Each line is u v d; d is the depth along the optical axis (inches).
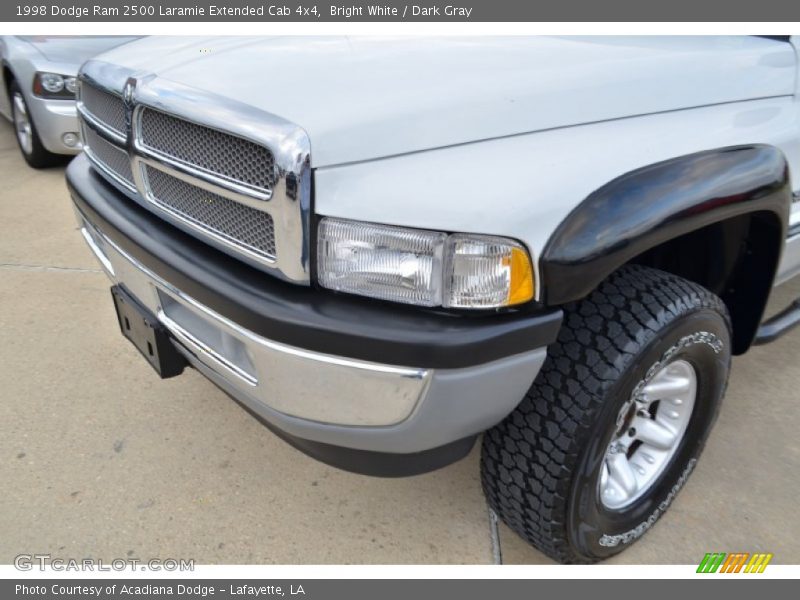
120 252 78.6
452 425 61.2
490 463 72.3
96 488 87.6
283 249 59.7
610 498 77.7
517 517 73.4
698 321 71.0
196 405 104.0
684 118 76.9
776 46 91.9
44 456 92.5
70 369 111.5
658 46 82.7
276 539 81.7
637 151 68.0
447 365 56.4
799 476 94.8
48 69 186.9
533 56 74.3
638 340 65.8
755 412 108.0
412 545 81.8
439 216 56.4
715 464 96.6
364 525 84.4
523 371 61.2
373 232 57.6
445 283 57.4
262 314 59.2
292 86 65.1
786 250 98.7
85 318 127.3
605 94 71.4
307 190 57.5
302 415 63.4
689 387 80.2
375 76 67.1
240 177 62.4
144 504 85.6
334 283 59.8
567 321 67.7
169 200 73.5
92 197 85.3
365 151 59.2
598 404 65.4
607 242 59.7
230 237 66.0
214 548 80.0
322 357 58.6
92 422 99.4
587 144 66.9
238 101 63.1
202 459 93.4
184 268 67.1
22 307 130.3
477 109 63.9
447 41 79.7
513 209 57.5
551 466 67.3
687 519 87.1
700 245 86.9
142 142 74.5
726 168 70.4
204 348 70.9
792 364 121.6
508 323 58.2
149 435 97.3
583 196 61.2
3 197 188.1
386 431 61.1
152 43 90.6
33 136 200.7
